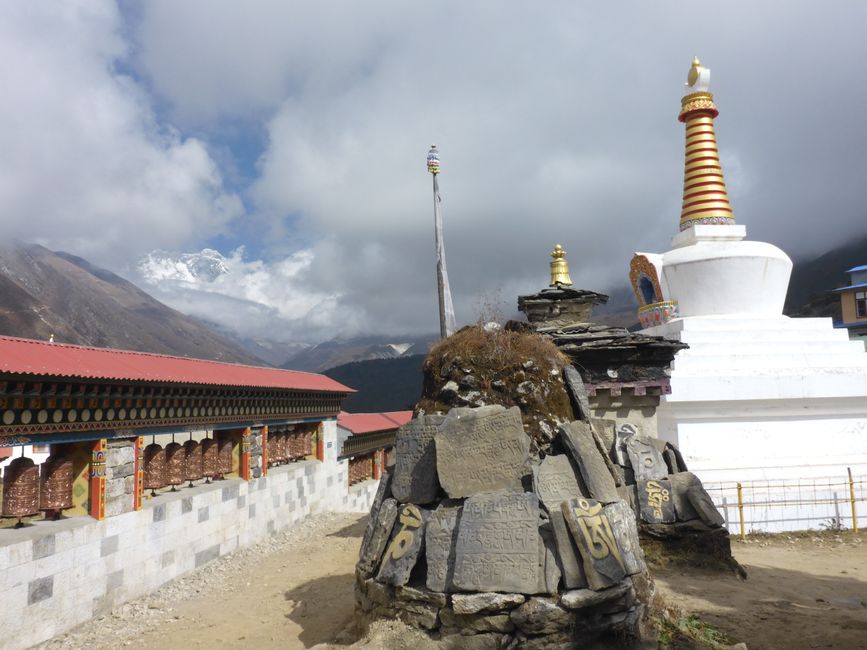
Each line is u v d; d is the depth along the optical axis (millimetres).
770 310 25516
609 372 17297
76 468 13305
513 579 8289
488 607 8180
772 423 21906
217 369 19219
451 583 8625
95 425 13055
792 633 10617
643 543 15352
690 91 29906
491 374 11047
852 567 16359
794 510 20641
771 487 20719
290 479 23094
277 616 12891
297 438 24781
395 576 9086
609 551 8672
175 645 11344
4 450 21219
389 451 35938
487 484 9406
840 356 23062
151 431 15023
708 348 23188
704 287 25672
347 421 30531
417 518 9539
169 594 14680
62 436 12156
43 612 11414
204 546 17078
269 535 21141
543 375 11172
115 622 12664
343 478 28562
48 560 11602
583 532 8562
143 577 14406
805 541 19594
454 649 8375
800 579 14914
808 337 24016
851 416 22203
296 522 23406
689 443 21594
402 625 8797
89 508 13102
